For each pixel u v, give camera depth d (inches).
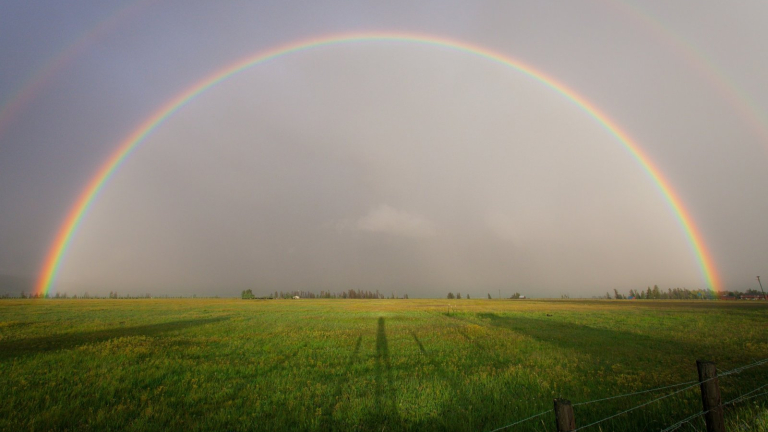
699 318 1392.7
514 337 823.1
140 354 589.0
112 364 517.7
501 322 1262.3
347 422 312.2
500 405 351.3
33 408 340.2
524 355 604.4
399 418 320.8
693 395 369.4
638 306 2682.1
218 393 391.5
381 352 632.4
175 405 359.3
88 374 460.1
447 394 379.6
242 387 420.2
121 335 842.8
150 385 429.4
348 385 422.9
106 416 321.1
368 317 1503.4
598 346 698.8
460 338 806.5
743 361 552.7
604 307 2498.8
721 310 1982.0
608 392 393.1
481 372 480.1
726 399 364.5
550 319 1400.1
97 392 388.5
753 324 1143.6
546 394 386.6
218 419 318.0
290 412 335.6
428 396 377.1
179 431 295.4
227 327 1042.7
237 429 299.3
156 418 320.5
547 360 554.6
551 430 292.5
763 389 394.9
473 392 396.5
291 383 432.8
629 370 490.0
